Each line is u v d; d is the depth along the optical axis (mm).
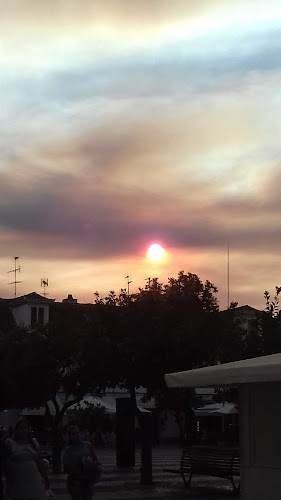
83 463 12812
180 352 21031
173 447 52031
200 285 22344
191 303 21656
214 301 22438
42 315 51906
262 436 12531
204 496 18844
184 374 12102
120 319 22391
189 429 38188
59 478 24234
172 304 21547
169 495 19031
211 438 39062
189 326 21109
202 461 20438
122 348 21500
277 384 12320
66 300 56812
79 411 34219
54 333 26141
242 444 12828
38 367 26156
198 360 21625
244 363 11664
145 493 19422
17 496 10508
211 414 50031
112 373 22922
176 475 25281
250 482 12617
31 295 52031
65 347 25875
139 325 21469
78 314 26719
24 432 10875
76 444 13047
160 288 22250
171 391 22078
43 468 10828
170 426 58281
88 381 24906
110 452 43969
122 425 29562
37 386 26266
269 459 12359
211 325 21547
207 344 21359
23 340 26453
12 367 26266
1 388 26656
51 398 27734
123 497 18406
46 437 39469
